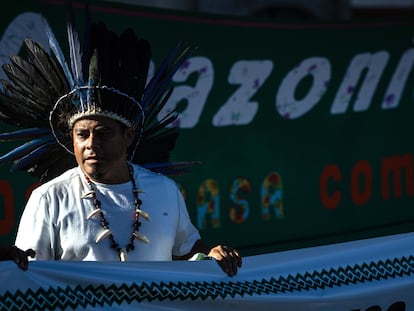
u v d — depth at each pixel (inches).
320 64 885.2
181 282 402.3
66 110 418.6
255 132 845.8
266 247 856.3
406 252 458.0
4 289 370.6
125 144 416.2
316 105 888.3
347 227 914.7
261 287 417.4
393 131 948.6
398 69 944.9
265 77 848.3
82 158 404.2
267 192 857.5
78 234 401.4
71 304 379.9
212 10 1419.8
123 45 423.5
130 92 417.4
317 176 891.4
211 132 814.5
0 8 668.7
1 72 661.9
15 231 701.3
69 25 430.0
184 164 482.6
